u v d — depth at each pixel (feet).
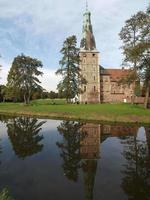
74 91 222.28
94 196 37.73
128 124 114.73
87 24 318.24
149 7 135.74
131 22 155.94
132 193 38.47
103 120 130.21
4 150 67.26
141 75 144.46
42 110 180.65
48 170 50.16
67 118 144.97
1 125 117.70
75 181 43.98
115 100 344.28
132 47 150.00
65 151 65.57
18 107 218.59
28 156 60.80
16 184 42.63
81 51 309.22
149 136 84.23
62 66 222.69
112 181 43.83
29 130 101.65
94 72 310.65
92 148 68.90
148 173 47.55
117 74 354.54
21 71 255.50
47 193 38.83
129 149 66.90
